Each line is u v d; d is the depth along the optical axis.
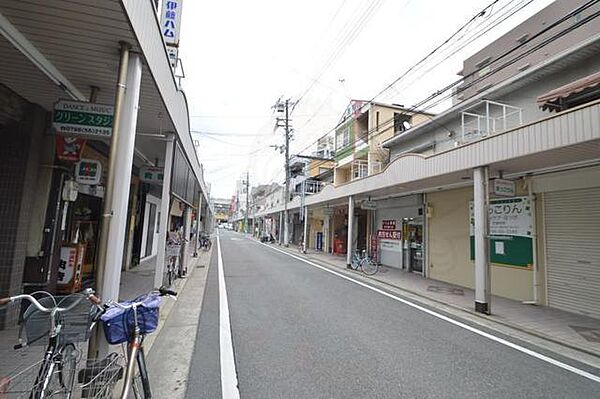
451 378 3.72
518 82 9.84
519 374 3.93
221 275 10.77
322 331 5.21
